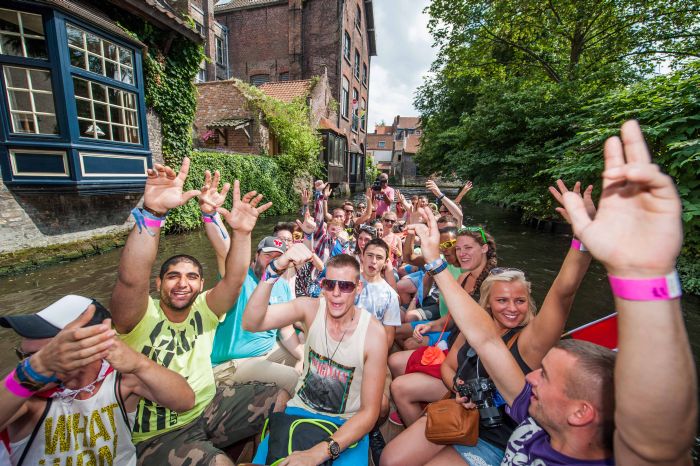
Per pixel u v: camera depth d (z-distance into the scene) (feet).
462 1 40.60
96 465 4.33
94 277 17.51
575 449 3.26
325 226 17.15
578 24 34.86
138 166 23.35
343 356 5.69
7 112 17.17
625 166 2.02
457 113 58.95
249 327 5.93
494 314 5.76
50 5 16.92
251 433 6.34
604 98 19.01
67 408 4.16
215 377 7.66
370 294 8.82
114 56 21.57
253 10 69.77
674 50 34.55
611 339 7.22
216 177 6.27
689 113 13.41
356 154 83.87
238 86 45.75
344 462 5.13
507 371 4.40
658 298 2.01
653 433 2.13
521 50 41.83
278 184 44.78
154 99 25.64
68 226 20.68
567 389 3.22
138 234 4.76
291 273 10.73
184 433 5.48
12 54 17.12
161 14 23.79
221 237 7.04
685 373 2.01
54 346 3.19
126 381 4.61
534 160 29.66
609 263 2.14
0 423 3.24
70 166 18.86
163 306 5.73
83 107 20.07
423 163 69.46
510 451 4.11
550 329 4.61
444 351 8.00
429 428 5.10
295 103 49.42
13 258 17.70
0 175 17.40
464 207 56.95
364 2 82.23
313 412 5.86
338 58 65.77
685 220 13.10
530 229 33.06
